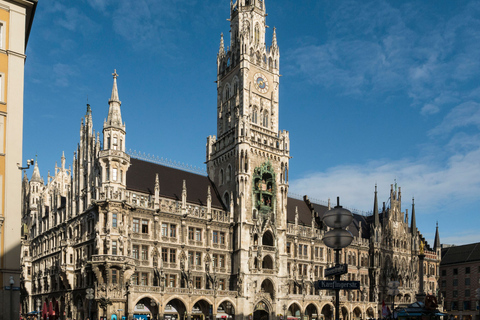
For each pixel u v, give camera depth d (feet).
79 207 294.66
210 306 295.89
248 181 333.42
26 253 378.73
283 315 331.16
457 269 508.12
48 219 348.38
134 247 277.64
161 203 295.69
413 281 454.40
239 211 325.21
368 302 402.31
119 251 262.67
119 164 276.41
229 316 306.96
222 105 374.84
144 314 271.28
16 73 166.61
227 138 352.08
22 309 368.27
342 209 100.78
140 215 284.20
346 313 386.32
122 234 265.75
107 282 255.70
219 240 319.47
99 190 270.46
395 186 465.88
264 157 348.79
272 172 349.61
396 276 436.35
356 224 441.68
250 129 344.49
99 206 265.75
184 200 305.53
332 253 397.60
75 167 315.78
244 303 309.42
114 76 289.94
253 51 364.17
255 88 360.48
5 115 162.71
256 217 331.98
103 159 273.54
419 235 488.02
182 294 280.92
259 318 338.34
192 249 303.89
